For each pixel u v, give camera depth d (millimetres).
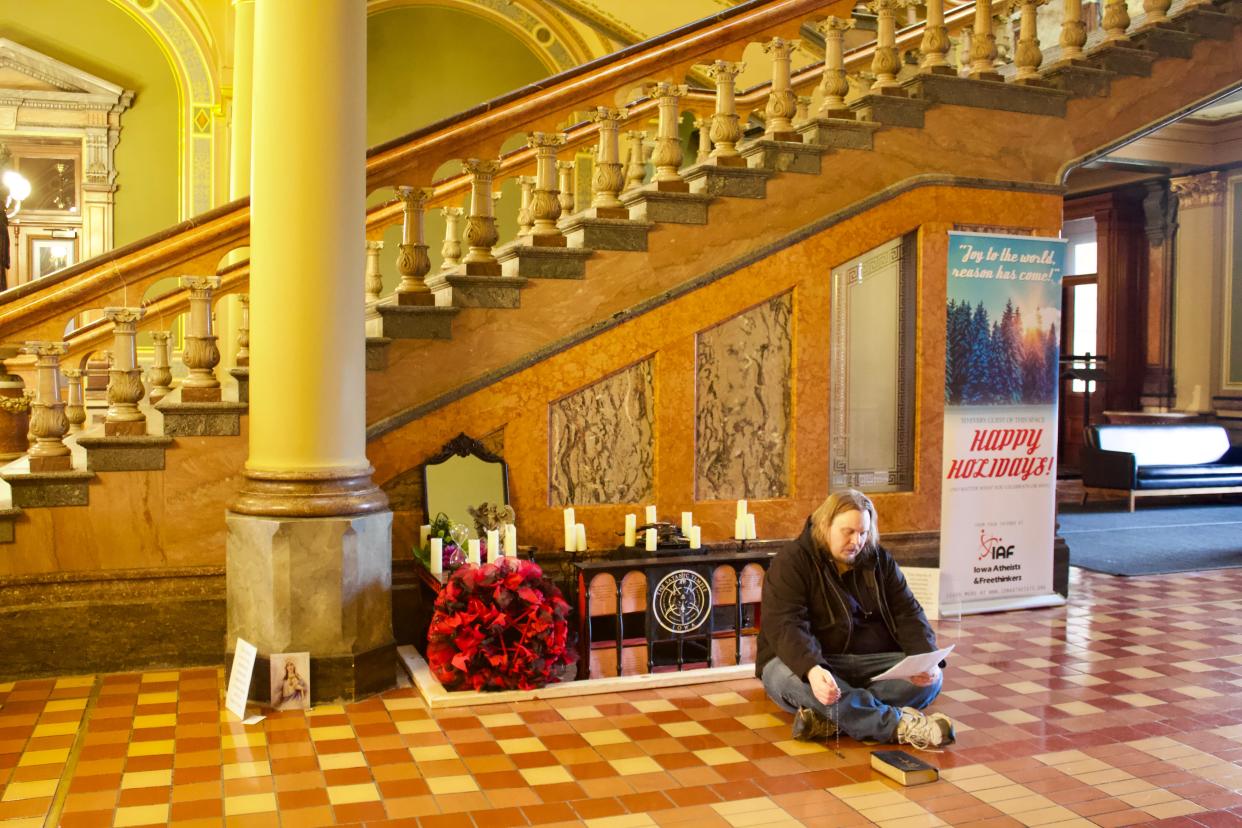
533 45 13953
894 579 4543
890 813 3561
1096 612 6617
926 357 6500
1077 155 6844
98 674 5156
